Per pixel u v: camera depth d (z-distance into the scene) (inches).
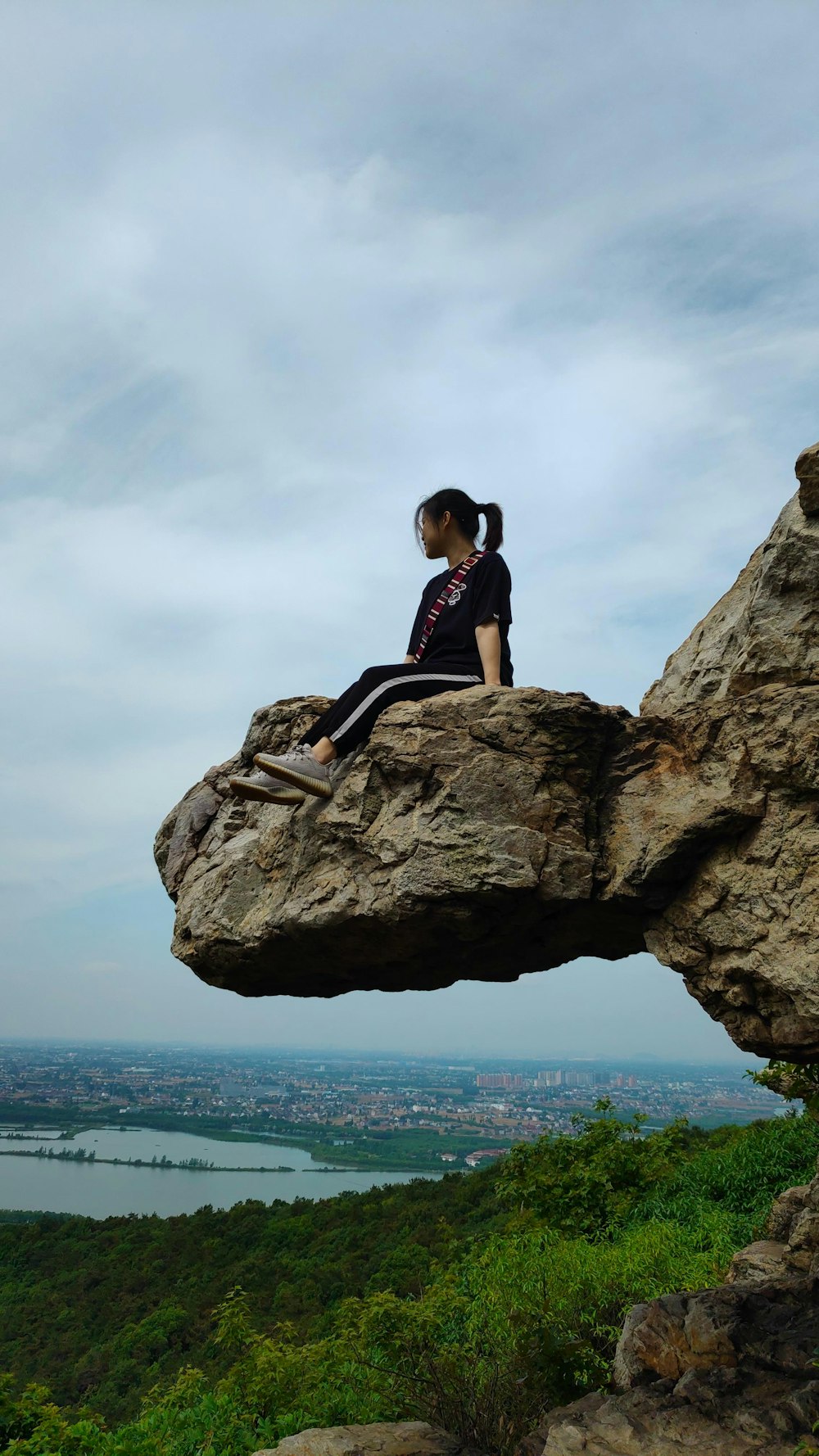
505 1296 224.8
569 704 130.0
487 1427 175.2
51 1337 658.2
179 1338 590.6
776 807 118.6
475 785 127.7
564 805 129.0
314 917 136.7
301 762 138.3
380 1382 213.5
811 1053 115.3
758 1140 370.3
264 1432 217.0
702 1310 151.0
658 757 132.6
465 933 135.6
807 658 126.0
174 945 167.9
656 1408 132.1
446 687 144.3
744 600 154.6
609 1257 247.8
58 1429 238.2
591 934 143.5
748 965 116.3
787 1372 131.9
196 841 178.7
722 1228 278.5
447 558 169.0
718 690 153.1
